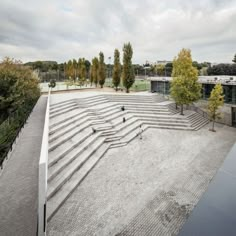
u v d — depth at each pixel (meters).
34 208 7.20
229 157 6.96
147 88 46.94
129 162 13.59
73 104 22.91
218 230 3.81
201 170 12.55
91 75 51.41
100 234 7.46
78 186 10.57
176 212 8.71
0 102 16.75
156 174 12.03
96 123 19.09
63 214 8.41
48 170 10.60
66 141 14.24
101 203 9.25
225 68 48.66
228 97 24.12
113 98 28.33
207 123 25.02
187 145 17.00
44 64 98.62
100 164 13.22
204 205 4.61
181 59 25.00
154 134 19.86
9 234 6.14
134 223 8.05
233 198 4.75
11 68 20.72
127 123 20.73
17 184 8.53
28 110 20.08
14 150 11.62
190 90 24.17
